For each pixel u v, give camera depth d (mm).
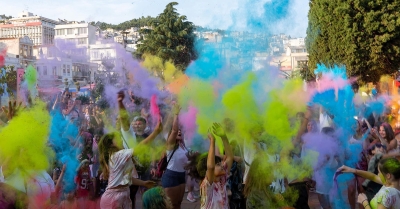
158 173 6371
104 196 4824
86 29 69312
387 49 24781
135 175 5816
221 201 4141
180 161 5902
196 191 7992
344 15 25125
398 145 6695
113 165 4820
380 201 3889
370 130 7176
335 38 25719
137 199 7711
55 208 5500
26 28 87250
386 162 4008
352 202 6250
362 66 25203
